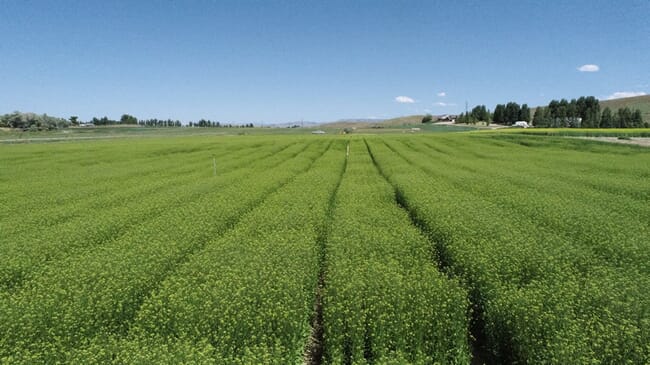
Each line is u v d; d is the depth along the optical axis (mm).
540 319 7277
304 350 8688
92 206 19094
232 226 15859
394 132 124250
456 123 185375
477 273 9484
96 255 11383
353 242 11703
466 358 7824
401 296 8219
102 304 8430
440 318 7859
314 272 10344
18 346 7074
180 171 33125
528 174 27656
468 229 12516
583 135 66625
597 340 6656
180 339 7207
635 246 10922
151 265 10422
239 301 8125
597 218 14148
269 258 10383
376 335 7613
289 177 27516
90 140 82438
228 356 6773
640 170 28719
